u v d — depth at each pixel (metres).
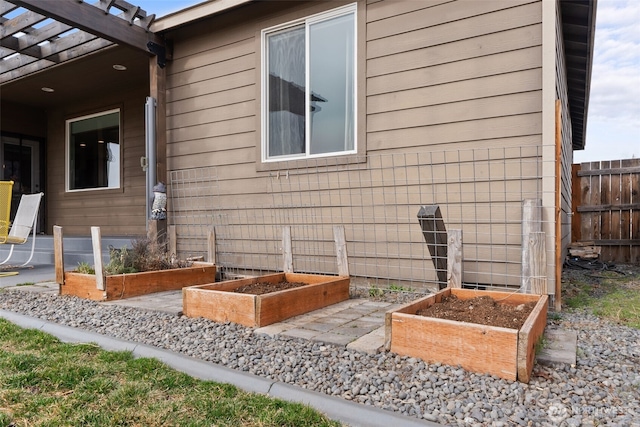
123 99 7.45
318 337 2.46
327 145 4.19
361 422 1.60
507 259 3.29
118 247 5.42
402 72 3.72
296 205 4.33
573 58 5.63
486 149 3.36
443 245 3.34
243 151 4.68
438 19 3.55
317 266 4.21
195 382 1.98
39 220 8.45
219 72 4.84
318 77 4.23
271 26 4.46
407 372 1.97
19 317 3.04
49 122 8.62
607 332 2.59
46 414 1.65
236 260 4.74
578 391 1.77
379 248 3.87
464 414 1.59
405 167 3.72
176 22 4.81
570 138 8.06
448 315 2.36
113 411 1.68
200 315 2.97
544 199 3.09
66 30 4.65
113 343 2.47
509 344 1.87
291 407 1.70
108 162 7.73
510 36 3.26
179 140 5.15
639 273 5.24
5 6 4.43
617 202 6.67
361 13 3.91
